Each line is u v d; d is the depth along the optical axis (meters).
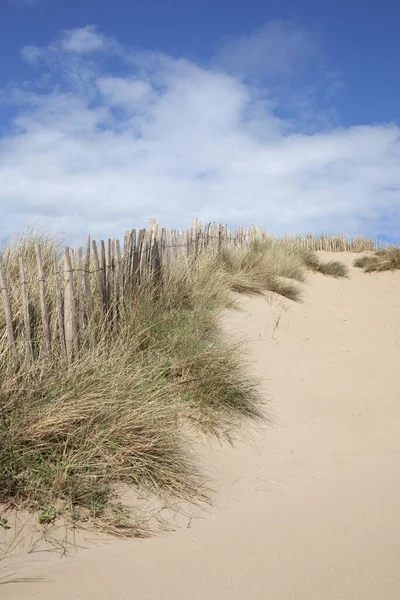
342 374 7.04
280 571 2.50
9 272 4.75
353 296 12.88
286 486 3.93
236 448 4.45
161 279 7.05
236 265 10.36
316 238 21.14
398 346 8.98
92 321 4.94
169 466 3.74
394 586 2.36
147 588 2.33
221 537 2.94
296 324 8.95
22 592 2.27
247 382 5.62
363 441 5.01
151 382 4.61
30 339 4.16
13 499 3.04
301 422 5.34
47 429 3.43
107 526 3.00
